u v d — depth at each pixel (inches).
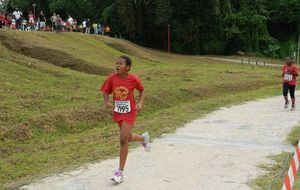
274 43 2333.9
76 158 357.1
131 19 2204.7
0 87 615.2
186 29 2224.4
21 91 620.4
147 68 1230.3
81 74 885.8
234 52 2287.2
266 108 666.2
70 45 1245.7
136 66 1282.0
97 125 539.8
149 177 300.0
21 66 781.9
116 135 451.5
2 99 555.8
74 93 669.3
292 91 655.1
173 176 303.3
